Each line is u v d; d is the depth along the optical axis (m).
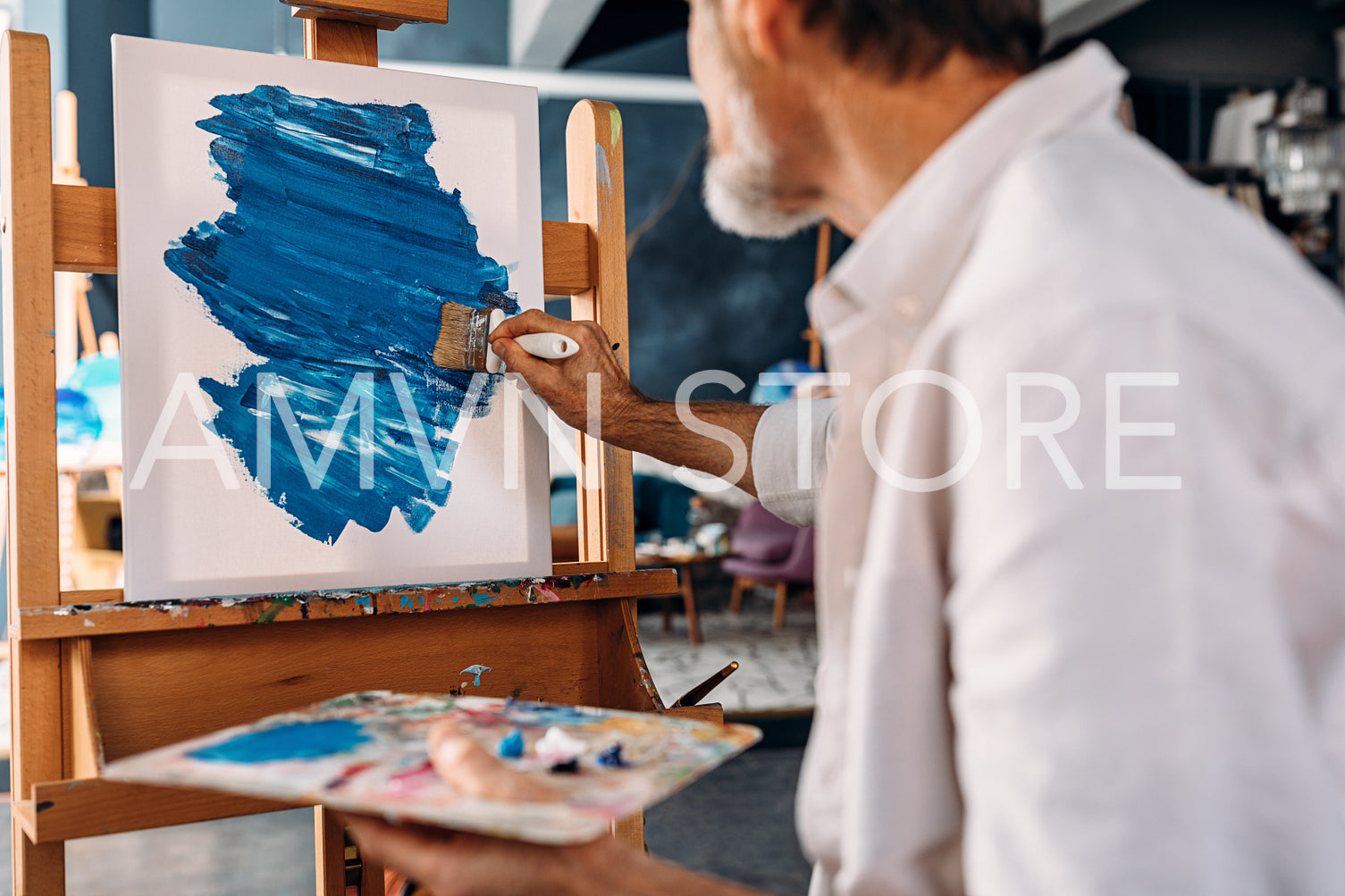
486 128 1.19
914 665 0.50
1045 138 0.52
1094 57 0.54
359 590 1.04
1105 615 0.41
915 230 0.54
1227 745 0.40
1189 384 0.41
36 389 0.93
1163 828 0.40
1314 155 4.75
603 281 1.24
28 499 0.92
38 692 0.92
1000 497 0.43
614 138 1.25
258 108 1.07
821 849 0.58
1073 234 0.45
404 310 1.12
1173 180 0.50
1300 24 5.94
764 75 0.58
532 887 0.55
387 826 0.59
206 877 2.35
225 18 4.99
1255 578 0.41
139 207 0.99
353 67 1.12
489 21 5.98
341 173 1.10
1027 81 0.53
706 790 2.89
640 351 6.30
